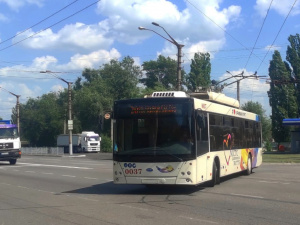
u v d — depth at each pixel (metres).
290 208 10.98
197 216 9.84
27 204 11.96
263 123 92.00
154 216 9.87
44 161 39.22
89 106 76.12
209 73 69.88
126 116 13.80
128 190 15.15
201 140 14.07
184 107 13.47
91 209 10.95
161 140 13.39
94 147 67.69
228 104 18.89
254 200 12.41
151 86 92.88
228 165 17.48
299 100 65.00
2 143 32.25
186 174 13.17
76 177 20.80
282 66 63.97
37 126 96.00
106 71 84.19
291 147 58.22
